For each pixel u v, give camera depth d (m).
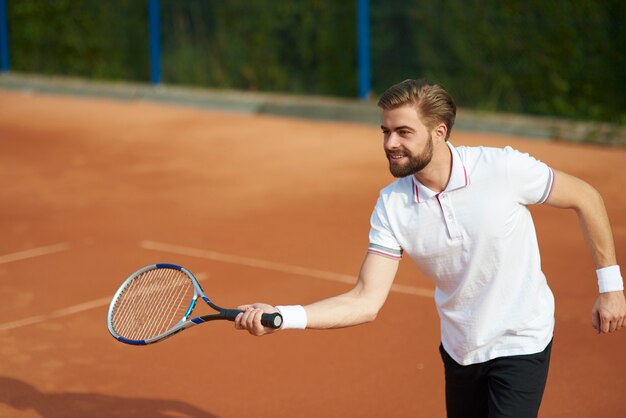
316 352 9.91
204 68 28.80
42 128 24.64
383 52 24.92
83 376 9.57
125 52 30.59
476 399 6.45
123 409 8.83
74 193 17.61
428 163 5.72
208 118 25.28
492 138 21.45
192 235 14.51
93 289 12.16
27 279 12.60
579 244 13.30
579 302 11.06
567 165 18.66
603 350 9.69
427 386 9.05
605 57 21.61
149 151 21.38
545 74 22.55
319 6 26.19
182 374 9.52
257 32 27.55
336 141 21.59
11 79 31.66
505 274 5.95
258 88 27.84
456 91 24.02
